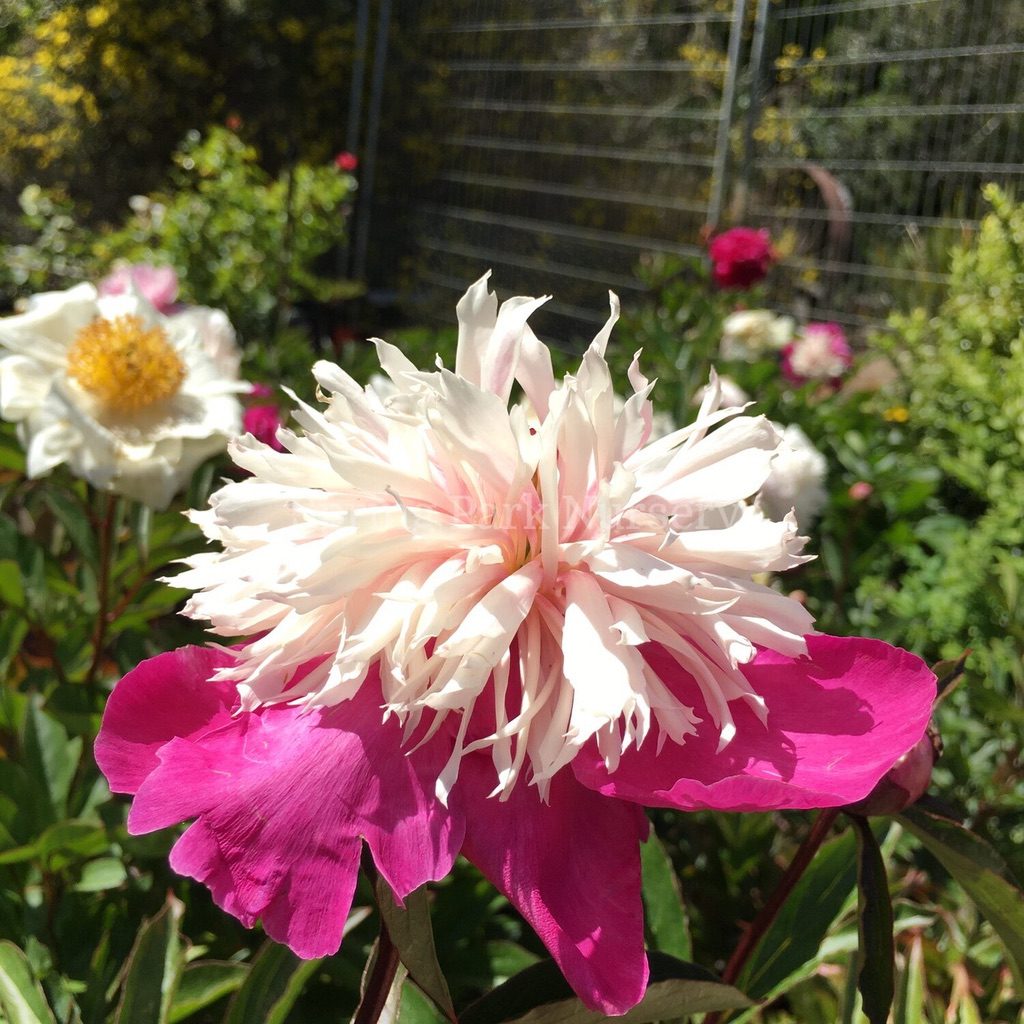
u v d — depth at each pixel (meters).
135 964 0.37
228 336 0.76
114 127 3.18
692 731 0.25
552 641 0.27
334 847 0.23
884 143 2.37
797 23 2.25
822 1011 0.50
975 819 0.67
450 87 2.85
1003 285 1.39
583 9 2.68
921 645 0.91
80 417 0.56
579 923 0.23
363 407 0.29
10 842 0.48
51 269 2.20
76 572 0.68
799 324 2.11
